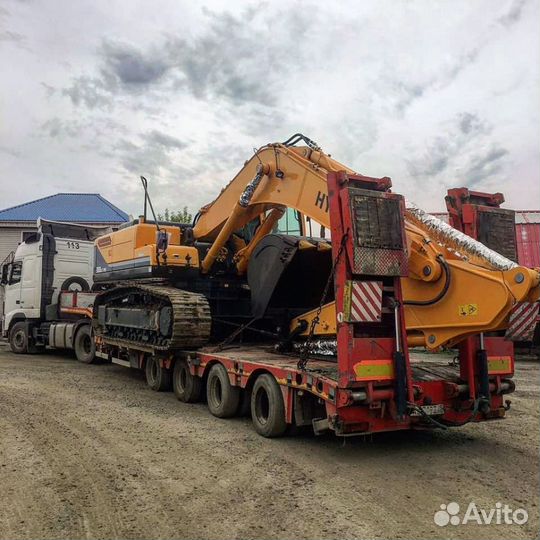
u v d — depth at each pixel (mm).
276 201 6930
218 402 6918
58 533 3510
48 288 13672
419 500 4133
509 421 6891
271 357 6824
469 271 4934
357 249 4793
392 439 5953
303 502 4055
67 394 8172
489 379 5621
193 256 8586
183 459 5078
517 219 16906
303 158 6668
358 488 4367
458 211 6086
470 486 4449
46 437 5754
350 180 5090
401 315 5047
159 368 8523
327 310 6539
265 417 6059
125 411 7086
